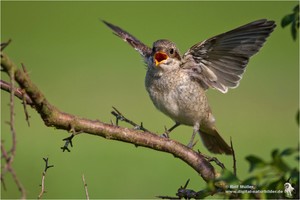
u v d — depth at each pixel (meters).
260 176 4.26
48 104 5.57
